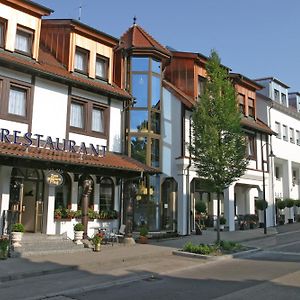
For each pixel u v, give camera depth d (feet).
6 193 51.19
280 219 105.40
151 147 72.95
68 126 59.47
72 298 30.07
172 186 75.10
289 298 28.84
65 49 62.75
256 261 47.78
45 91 57.21
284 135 110.42
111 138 65.82
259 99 105.09
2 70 52.47
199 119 58.03
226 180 56.24
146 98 73.15
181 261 47.37
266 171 98.22
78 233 54.39
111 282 35.32
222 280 36.29
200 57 81.46
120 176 60.64
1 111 51.85
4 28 54.44
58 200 57.88
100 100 64.95
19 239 48.55
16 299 29.37
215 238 69.21
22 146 50.49
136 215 71.46
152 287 33.78
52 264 41.45
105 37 66.80
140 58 74.43
